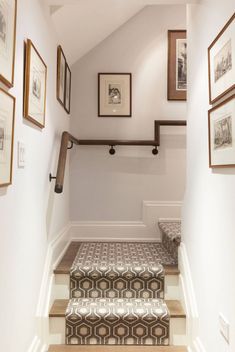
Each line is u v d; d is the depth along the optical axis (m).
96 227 3.08
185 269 1.97
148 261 2.29
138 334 1.82
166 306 1.95
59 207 2.46
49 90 2.03
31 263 1.62
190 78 2.05
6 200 1.24
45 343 1.77
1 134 1.14
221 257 1.38
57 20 2.14
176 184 3.07
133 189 3.09
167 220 3.08
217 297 1.43
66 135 2.26
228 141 1.29
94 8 2.31
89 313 1.83
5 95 1.17
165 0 1.86
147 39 3.08
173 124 3.02
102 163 3.09
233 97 1.23
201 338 1.67
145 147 3.08
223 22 1.39
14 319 1.34
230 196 1.28
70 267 2.13
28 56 1.47
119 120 3.08
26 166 1.51
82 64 3.07
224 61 1.34
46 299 1.84
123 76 3.08
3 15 1.14
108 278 2.08
